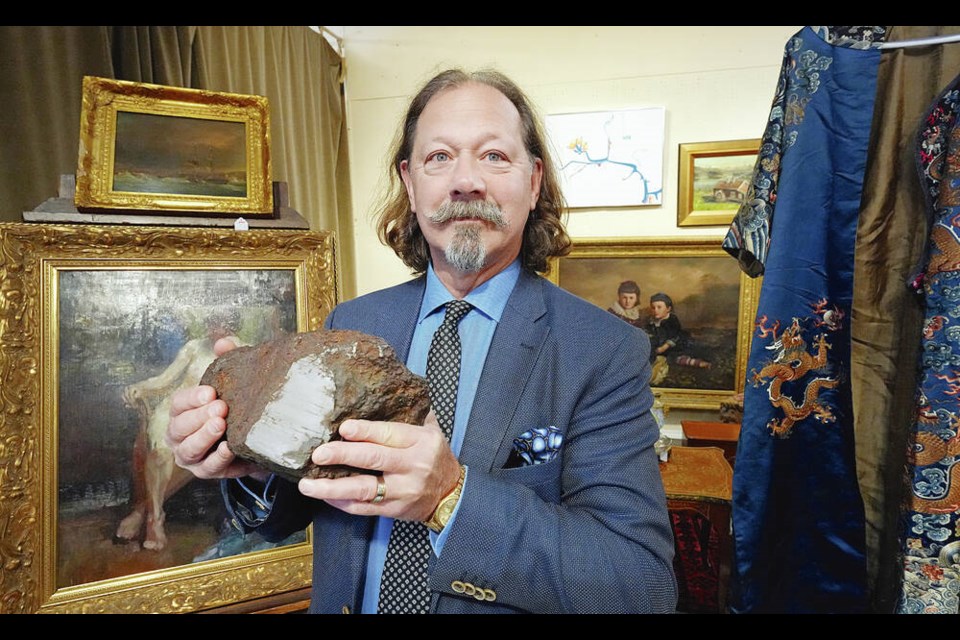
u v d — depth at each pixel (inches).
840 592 40.4
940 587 36.8
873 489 41.1
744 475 41.4
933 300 36.4
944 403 36.1
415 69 108.7
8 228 45.9
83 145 50.8
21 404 46.5
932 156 37.3
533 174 41.9
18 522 46.3
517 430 33.1
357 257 117.2
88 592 49.1
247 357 30.9
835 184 39.3
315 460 24.0
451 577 28.1
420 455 25.8
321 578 35.4
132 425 51.6
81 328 49.6
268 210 57.9
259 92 92.4
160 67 76.4
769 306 40.6
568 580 27.8
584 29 98.4
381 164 112.8
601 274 100.9
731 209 94.3
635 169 97.0
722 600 70.2
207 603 52.1
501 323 36.5
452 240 35.6
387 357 27.3
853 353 41.1
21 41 62.4
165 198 53.7
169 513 52.8
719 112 94.0
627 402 34.4
